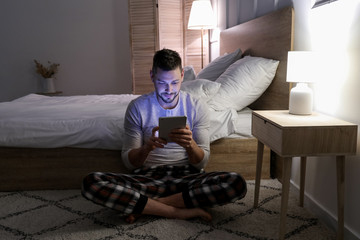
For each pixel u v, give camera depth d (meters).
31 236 1.50
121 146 2.01
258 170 1.76
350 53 1.45
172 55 1.50
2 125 2.02
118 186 1.48
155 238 1.46
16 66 4.66
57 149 2.06
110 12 4.59
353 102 1.44
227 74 2.43
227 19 3.45
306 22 1.86
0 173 2.07
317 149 1.37
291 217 1.67
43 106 2.47
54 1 4.55
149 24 4.12
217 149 2.15
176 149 1.71
